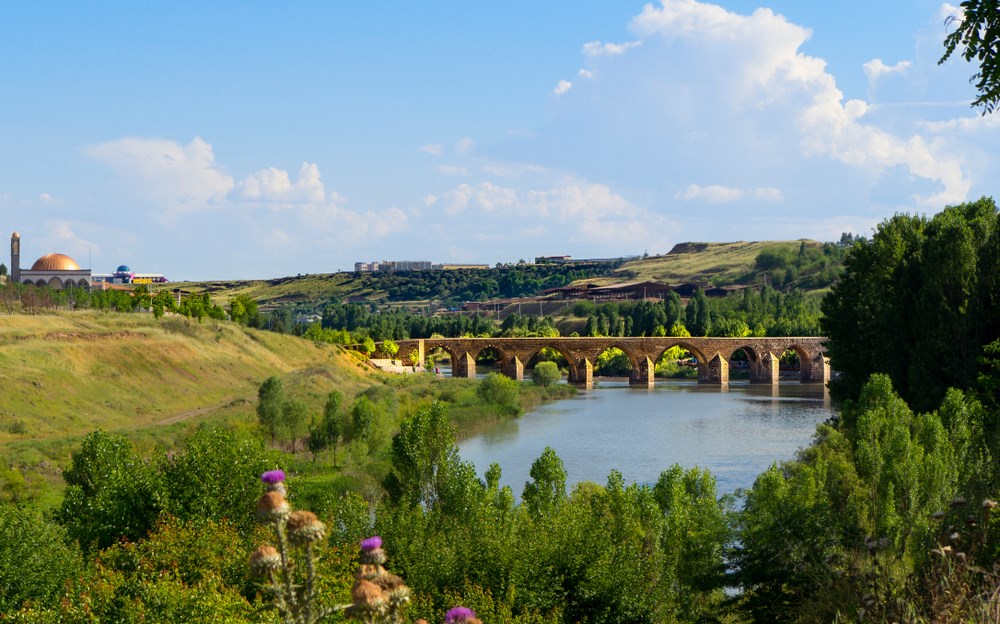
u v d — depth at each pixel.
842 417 57.38
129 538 37.81
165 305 160.88
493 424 107.19
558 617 33.72
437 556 35.50
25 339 103.69
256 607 24.81
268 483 8.19
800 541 30.28
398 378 160.88
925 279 59.84
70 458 66.38
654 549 38.47
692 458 79.12
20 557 30.45
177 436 78.25
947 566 12.69
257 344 154.25
